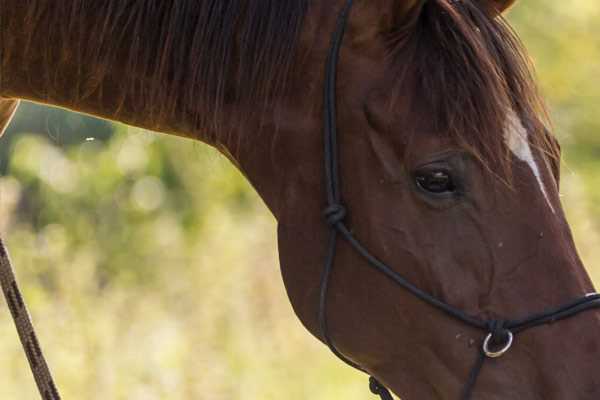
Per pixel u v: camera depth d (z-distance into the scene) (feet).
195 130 17.99
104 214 50.52
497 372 16.03
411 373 16.66
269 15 16.98
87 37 17.97
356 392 36.09
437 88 16.20
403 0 16.38
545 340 15.87
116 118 18.44
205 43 17.24
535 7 75.10
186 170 54.70
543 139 16.33
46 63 18.39
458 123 16.01
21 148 50.37
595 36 73.56
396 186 16.40
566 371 15.72
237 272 41.01
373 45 16.71
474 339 16.11
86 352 33.99
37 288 36.04
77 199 50.67
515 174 16.02
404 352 16.63
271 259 42.50
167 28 17.52
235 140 17.53
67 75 18.35
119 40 17.80
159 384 33.24
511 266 16.01
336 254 16.92
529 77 16.51
